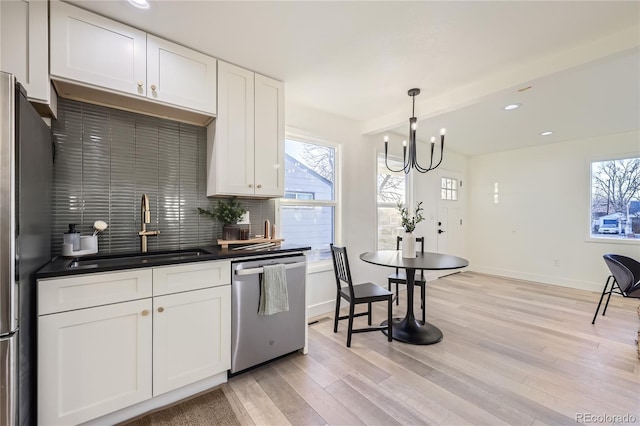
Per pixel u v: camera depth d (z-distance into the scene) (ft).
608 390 5.85
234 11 5.21
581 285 13.83
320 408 5.37
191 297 5.57
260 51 6.55
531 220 15.55
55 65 4.82
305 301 7.40
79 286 4.46
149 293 5.10
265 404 5.48
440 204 16.15
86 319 4.52
